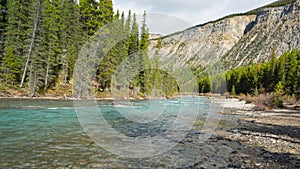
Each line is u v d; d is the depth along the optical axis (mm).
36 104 21781
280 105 31906
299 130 14570
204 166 7758
